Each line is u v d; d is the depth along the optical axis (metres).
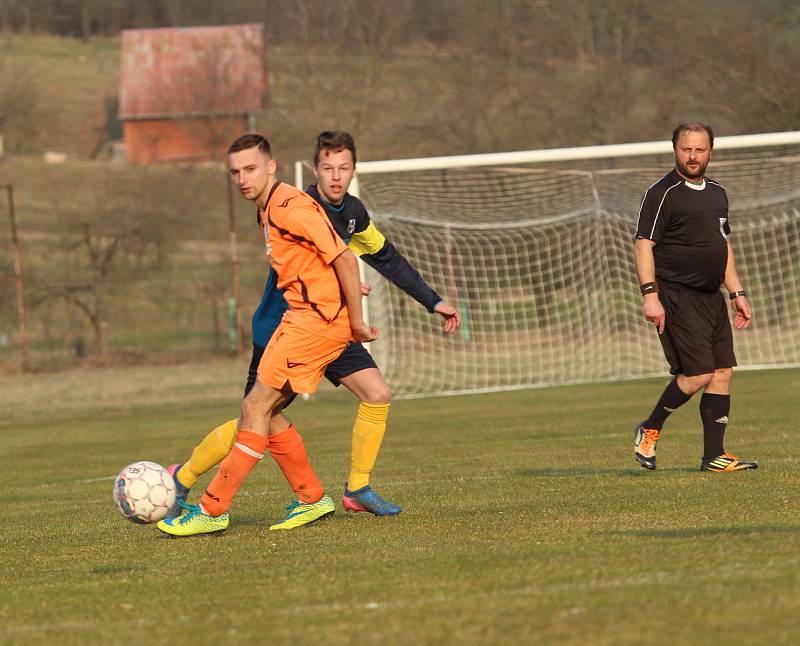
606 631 10.02
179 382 72.62
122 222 96.06
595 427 35.84
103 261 92.38
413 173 58.75
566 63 109.94
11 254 97.81
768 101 87.62
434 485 23.28
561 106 107.25
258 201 17.27
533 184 58.50
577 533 15.55
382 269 19.36
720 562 12.72
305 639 10.37
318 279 16.89
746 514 16.47
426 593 12.07
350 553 15.01
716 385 21.97
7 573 15.23
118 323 94.75
